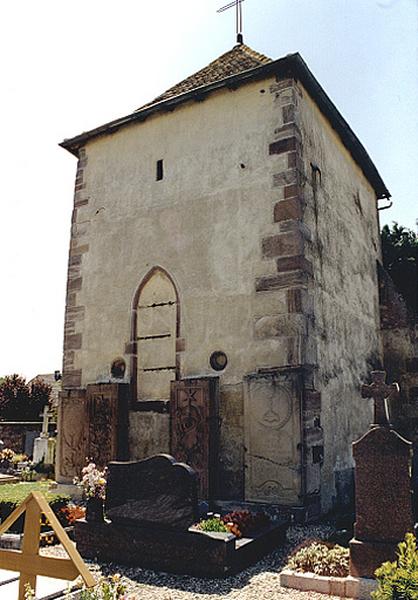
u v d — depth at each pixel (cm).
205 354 926
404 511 509
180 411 903
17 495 785
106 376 1048
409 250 1509
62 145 1223
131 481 629
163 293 1012
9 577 515
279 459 799
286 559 616
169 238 1022
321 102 1040
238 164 966
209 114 1027
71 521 748
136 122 1126
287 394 812
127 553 606
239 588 527
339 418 949
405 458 516
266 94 962
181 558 573
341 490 888
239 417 866
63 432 1055
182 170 1038
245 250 922
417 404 1241
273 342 857
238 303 909
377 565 505
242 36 1248
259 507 793
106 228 1121
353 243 1184
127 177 1116
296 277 862
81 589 446
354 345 1097
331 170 1093
